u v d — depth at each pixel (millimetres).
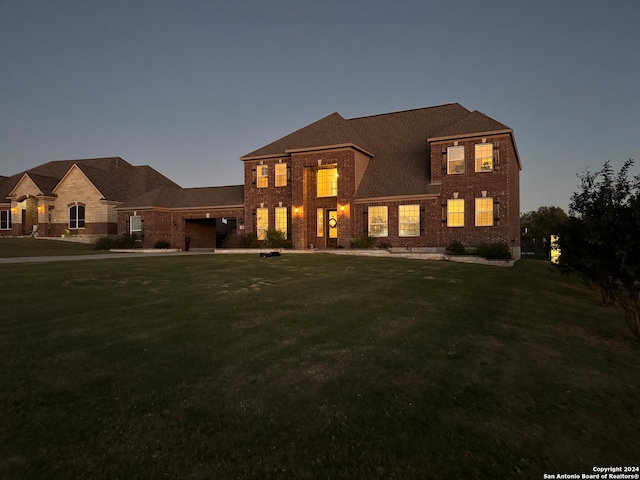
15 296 9289
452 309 9617
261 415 4293
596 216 8125
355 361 5906
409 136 30547
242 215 31938
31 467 3334
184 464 3461
